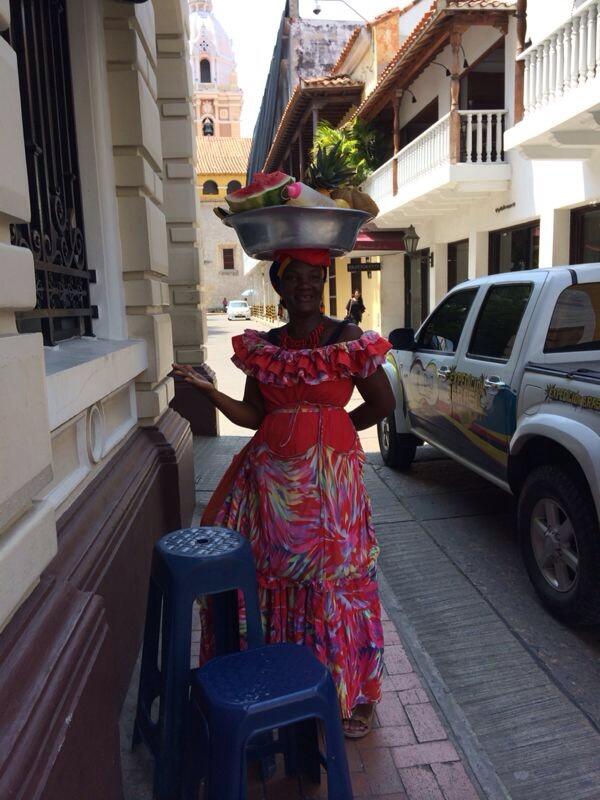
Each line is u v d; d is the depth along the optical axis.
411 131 17.86
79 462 2.68
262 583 2.42
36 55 2.82
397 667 3.12
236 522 2.53
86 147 3.53
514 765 2.56
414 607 3.80
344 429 2.44
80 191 3.54
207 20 69.94
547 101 9.26
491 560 4.40
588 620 3.40
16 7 2.63
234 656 1.96
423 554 4.51
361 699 2.47
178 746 2.11
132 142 3.73
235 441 7.84
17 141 1.69
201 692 1.83
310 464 2.37
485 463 4.57
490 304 4.80
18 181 1.69
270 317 37.34
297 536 2.37
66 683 1.66
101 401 3.02
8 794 1.32
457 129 11.88
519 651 3.34
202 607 2.59
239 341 2.48
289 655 1.97
